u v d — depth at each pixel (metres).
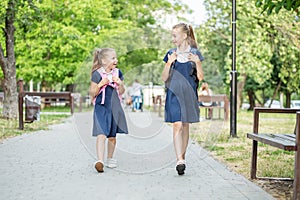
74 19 27.80
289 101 35.97
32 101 13.28
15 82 16.73
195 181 6.34
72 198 5.35
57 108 24.06
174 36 6.98
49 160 8.00
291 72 25.95
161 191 5.73
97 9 27.86
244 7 21.39
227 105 15.59
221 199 5.33
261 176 6.72
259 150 9.53
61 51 26.02
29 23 16.66
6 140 10.79
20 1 15.78
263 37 22.36
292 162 8.06
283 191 5.80
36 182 6.20
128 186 6.01
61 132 12.91
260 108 6.69
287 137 5.98
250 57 23.23
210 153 8.98
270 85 34.44
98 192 5.66
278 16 21.81
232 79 11.93
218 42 26.69
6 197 5.37
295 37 22.50
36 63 27.05
